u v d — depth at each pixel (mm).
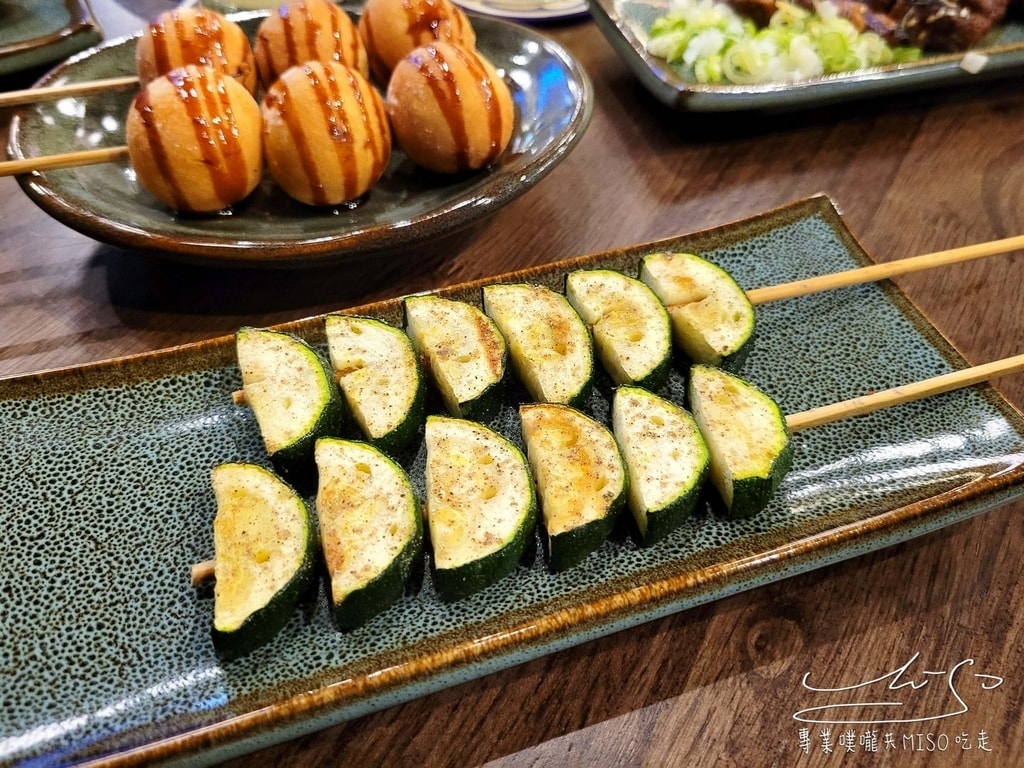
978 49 331
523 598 166
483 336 199
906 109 340
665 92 304
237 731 138
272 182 257
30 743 141
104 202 229
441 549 160
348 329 200
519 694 161
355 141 231
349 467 172
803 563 172
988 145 324
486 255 257
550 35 372
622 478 173
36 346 218
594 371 207
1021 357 209
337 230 222
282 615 153
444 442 180
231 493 169
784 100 306
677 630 173
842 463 197
